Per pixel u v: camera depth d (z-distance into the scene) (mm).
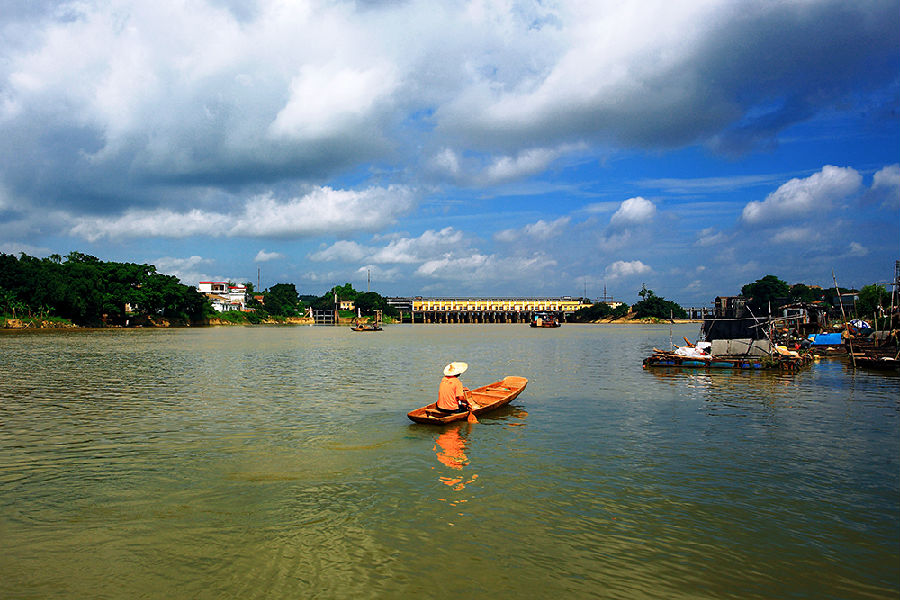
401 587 7512
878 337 40625
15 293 102375
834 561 8305
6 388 25609
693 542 8883
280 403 21438
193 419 18250
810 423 17672
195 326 141625
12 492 11102
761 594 7395
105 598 7250
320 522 9609
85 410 19859
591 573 7895
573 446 14742
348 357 45562
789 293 125500
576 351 53562
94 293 110938
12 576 7773
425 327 188000
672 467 12805
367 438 15625
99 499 10719
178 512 10070
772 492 11141
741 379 29109
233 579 7715
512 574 7855
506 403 20672
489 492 11117
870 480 11875
